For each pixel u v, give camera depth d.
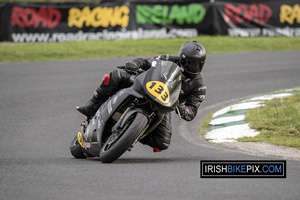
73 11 67.88
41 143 24.64
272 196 14.31
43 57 57.88
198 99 20.44
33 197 14.10
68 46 63.66
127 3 68.88
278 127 26.27
